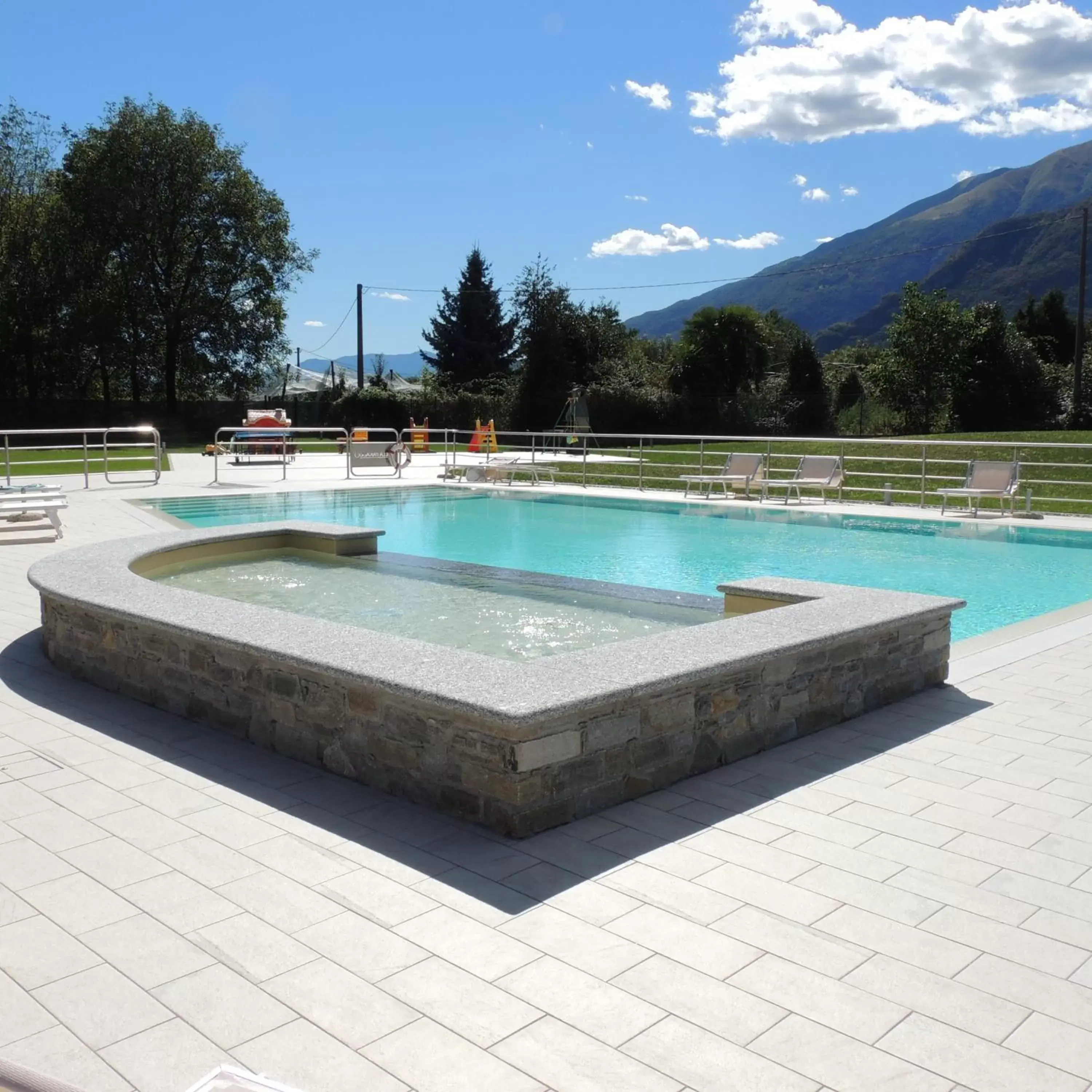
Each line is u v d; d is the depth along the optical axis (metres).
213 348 37.59
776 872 2.90
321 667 3.60
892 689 4.64
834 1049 2.08
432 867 2.94
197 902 2.72
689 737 3.66
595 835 3.16
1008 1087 1.96
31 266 34.47
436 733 3.33
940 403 34.66
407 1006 2.23
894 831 3.19
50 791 3.56
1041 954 2.46
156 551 6.95
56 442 33.78
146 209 34.56
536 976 2.35
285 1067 2.02
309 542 9.26
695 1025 2.16
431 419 35.59
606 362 38.00
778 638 3.99
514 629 6.45
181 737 4.18
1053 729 4.23
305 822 3.28
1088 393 32.88
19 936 2.54
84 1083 1.96
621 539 10.97
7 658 5.52
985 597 7.75
